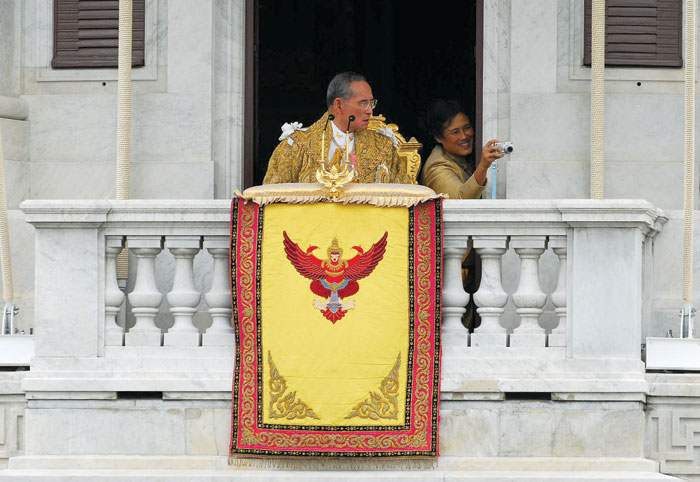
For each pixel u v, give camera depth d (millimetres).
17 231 35688
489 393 30438
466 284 36188
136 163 37312
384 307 30438
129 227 31375
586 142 36812
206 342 31219
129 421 31000
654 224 33594
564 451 30359
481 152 37281
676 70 37125
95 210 31094
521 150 36875
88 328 31297
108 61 37750
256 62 38469
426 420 30234
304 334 30438
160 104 37375
